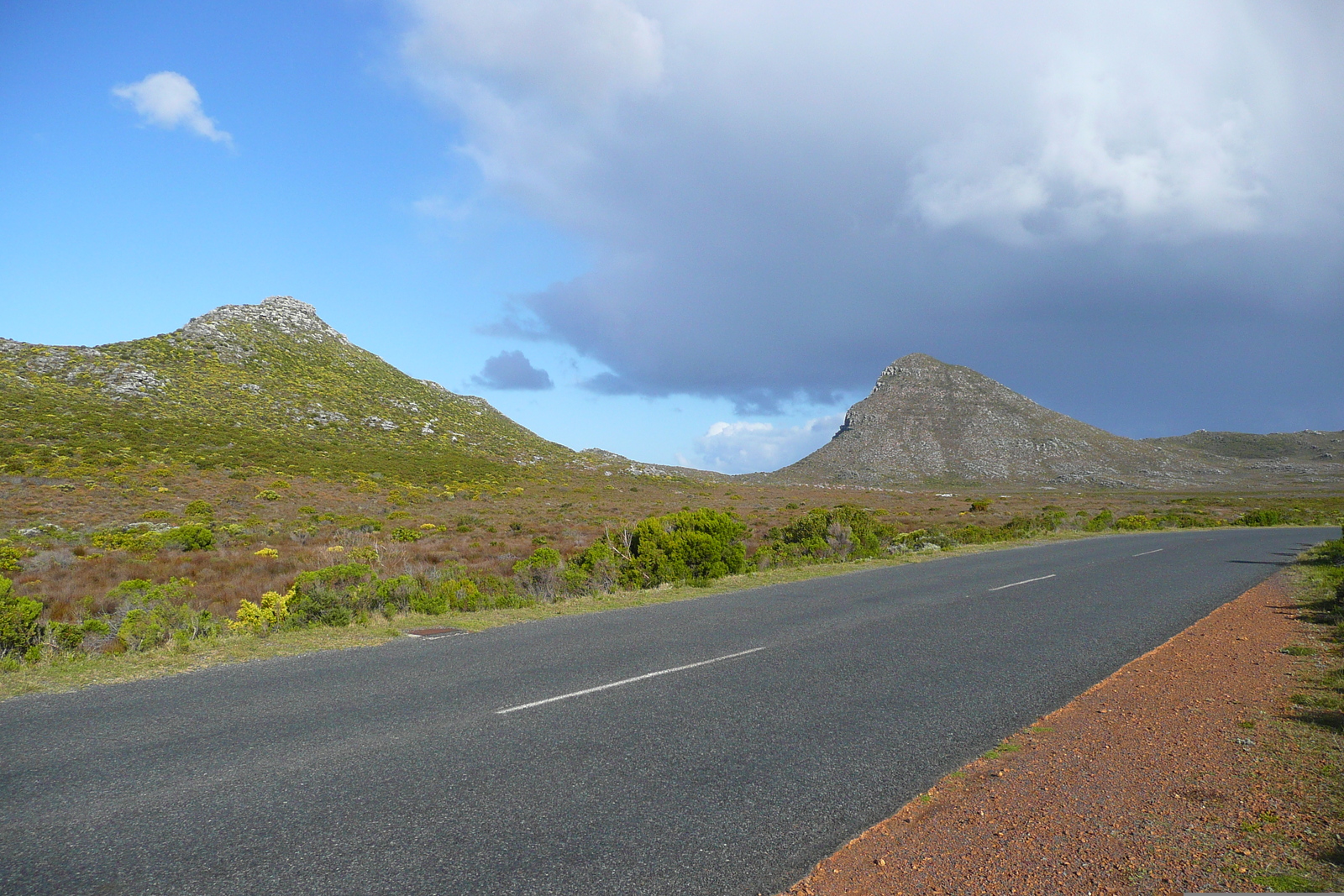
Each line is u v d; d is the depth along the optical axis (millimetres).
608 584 15609
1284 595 12852
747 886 3420
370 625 10891
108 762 4980
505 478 77562
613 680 7262
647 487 88312
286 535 30297
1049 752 5188
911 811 4242
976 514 63312
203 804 4293
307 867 3561
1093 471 166750
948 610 11781
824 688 6988
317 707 6301
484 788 4531
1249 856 3598
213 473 53062
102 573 18938
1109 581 15500
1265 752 5031
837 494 103000
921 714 6145
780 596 13836
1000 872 3516
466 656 8445
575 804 4293
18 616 8766
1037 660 8195
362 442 80188
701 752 5184
